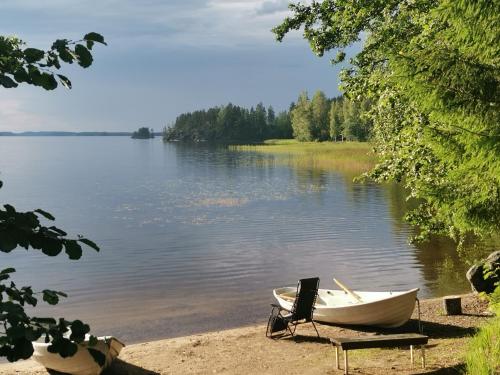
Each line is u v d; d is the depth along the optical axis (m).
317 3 12.42
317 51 12.30
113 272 17.72
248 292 15.35
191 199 37.41
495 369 6.77
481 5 5.81
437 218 10.94
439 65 6.23
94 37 2.47
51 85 2.44
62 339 2.18
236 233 24.69
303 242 22.38
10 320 2.07
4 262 19.27
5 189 45.28
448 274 16.73
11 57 2.40
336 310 11.41
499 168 5.93
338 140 127.19
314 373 8.38
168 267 18.34
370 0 11.07
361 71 11.42
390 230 24.50
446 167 8.81
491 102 6.18
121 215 30.95
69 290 15.73
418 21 9.86
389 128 11.55
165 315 13.38
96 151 140.38
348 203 33.75
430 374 7.50
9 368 9.74
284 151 102.75
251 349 10.34
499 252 13.11
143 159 93.06
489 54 6.30
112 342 8.75
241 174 56.31
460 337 9.90
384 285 15.93
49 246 2.28
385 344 7.84
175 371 9.23
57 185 48.56
